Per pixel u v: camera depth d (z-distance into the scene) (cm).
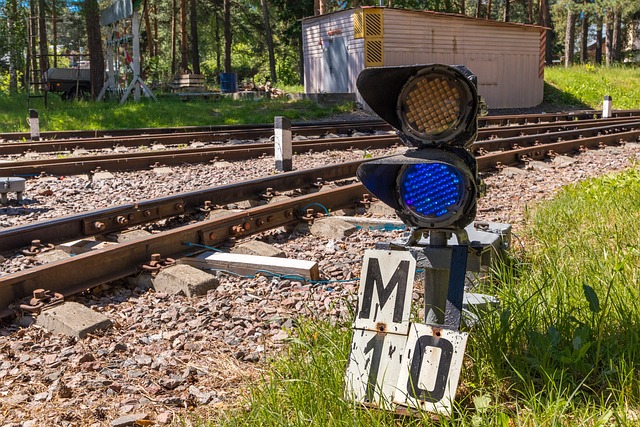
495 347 347
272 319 450
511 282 457
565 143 1398
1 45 3969
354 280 553
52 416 341
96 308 491
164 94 3322
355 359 308
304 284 545
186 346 425
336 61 2859
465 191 297
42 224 652
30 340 433
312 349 374
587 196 816
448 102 293
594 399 316
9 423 335
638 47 8112
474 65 2958
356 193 863
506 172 1141
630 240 589
